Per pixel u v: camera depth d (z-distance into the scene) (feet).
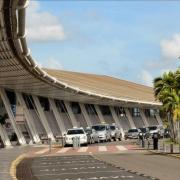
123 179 67.26
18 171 80.64
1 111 185.68
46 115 232.94
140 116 348.79
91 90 245.04
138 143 182.60
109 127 214.69
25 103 207.62
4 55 120.88
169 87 182.60
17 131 182.60
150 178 68.13
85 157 114.32
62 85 182.19
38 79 163.53
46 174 75.56
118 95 284.82
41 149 150.92
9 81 167.43
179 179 66.90
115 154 125.29
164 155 120.98
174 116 160.45
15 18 80.38
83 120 274.57
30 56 119.75
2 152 134.31
